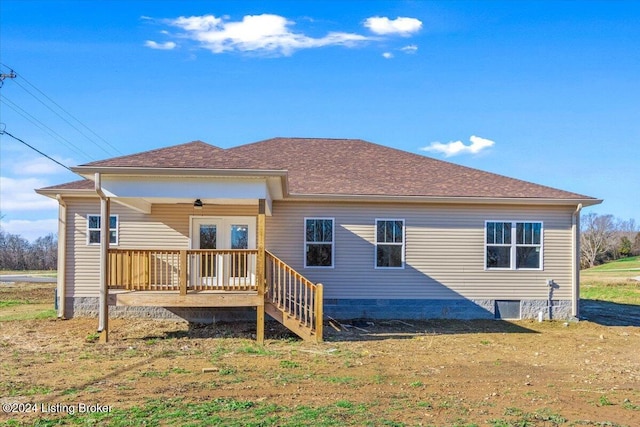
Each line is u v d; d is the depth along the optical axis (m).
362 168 20.25
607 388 9.81
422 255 18.08
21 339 14.30
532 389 9.65
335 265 17.81
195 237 17.56
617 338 15.71
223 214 17.59
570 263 18.41
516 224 18.38
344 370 10.96
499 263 18.28
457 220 18.22
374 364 11.61
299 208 17.81
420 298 18.00
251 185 13.74
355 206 17.97
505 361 12.20
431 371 11.02
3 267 56.78
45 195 17.58
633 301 27.98
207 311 17.36
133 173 13.27
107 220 13.88
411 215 18.08
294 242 17.75
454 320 17.89
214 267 17.17
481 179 19.53
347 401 8.59
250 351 12.84
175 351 12.80
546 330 16.69
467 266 18.17
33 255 57.84
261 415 7.79
